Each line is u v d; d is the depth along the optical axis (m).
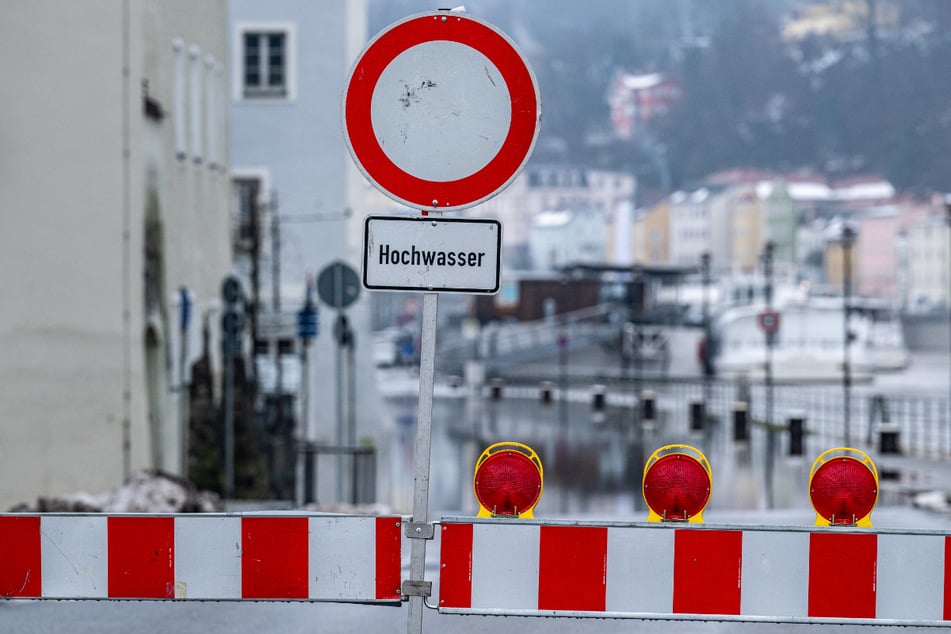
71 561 18.06
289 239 114.19
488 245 15.77
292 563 17.92
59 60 43.62
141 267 48.25
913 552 17.41
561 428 111.12
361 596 17.88
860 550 17.41
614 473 74.88
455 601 17.44
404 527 16.61
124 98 46.69
